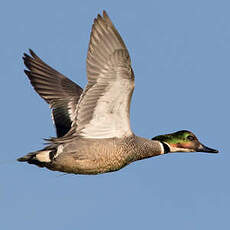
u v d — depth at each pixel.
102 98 11.91
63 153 12.43
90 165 12.52
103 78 11.53
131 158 12.93
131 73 11.45
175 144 14.08
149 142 13.48
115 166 12.73
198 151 14.19
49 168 12.62
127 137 12.70
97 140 12.45
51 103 14.16
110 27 10.94
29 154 12.41
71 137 12.38
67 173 12.73
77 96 14.20
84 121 12.19
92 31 10.97
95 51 11.17
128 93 11.88
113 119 12.30
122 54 11.16
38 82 14.39
